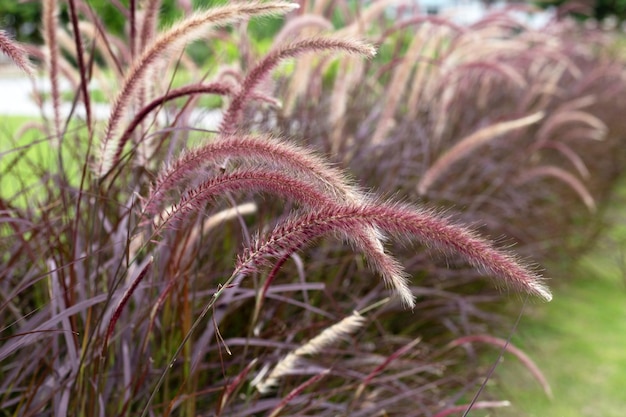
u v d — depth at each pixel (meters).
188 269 2.05
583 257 5.48
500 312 4.14
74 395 1.87
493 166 4.57
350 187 1.33
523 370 3.66
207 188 1.43
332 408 2.39
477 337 2.27
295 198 1.34
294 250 1.47
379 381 2.53
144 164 2.22
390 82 4.46
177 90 1.83
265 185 1.36
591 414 3.28
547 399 3.40
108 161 1.87
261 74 1.79
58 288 2.04
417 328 3.55
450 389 3.15
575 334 4.19
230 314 2.61
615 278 5.25
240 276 1.93
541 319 4.36
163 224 1.55
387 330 3.32
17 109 6.47
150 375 2.16
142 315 2.17
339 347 2.96
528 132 6.09
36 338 1.88
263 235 1.38
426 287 3.64
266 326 2.74
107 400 1.99
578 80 7.93
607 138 7.54
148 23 2.16
